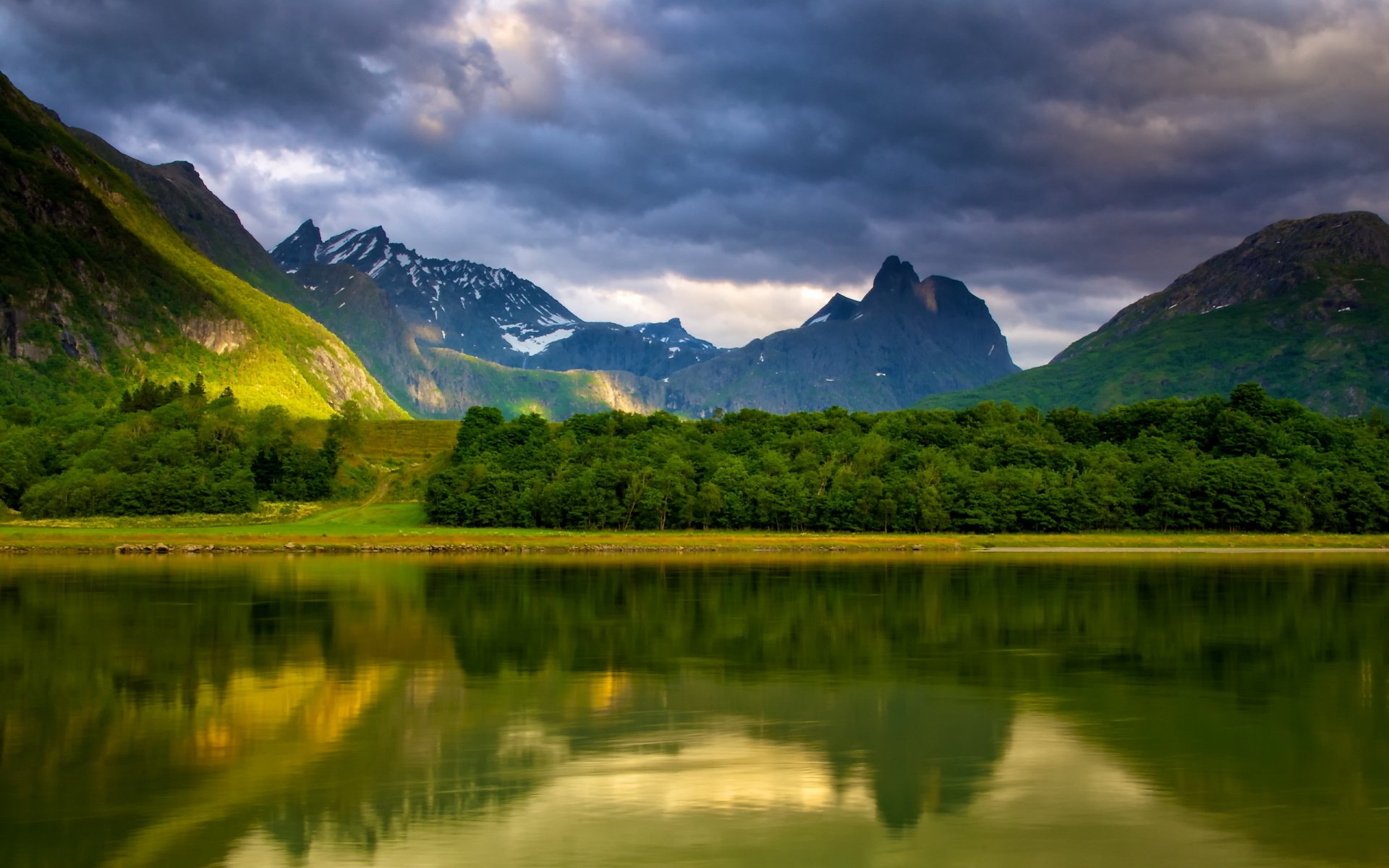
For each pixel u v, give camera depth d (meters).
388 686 64.19
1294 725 55.34
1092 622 90.44
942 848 38.22
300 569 135.62
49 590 110.38
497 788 44.44
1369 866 36.94
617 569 137.25
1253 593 111.38
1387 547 186.00
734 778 45.88
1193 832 39.94
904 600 105.12
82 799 43.34
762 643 79.75
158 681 65.62
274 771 46.88
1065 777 46.28
